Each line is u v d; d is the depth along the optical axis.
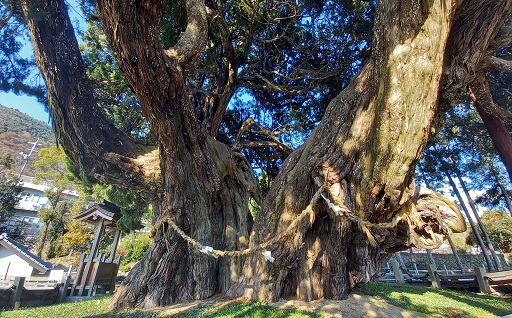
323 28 9.05
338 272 5.99
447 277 11.64
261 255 5.94
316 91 9.90
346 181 5.22
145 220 21.47
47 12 5.21
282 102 11.14
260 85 9.75
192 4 5.94
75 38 5.82
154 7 4.16
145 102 5.09
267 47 9.59
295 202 5.78
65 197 36.94
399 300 6.66
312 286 5.79
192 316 5.00
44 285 9.77
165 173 6.37
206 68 8.61
